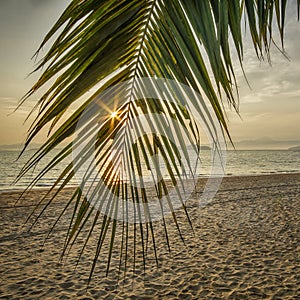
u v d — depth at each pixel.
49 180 23.23
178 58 0.69
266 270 5.30
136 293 4.45
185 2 0.69
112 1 0.68
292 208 11.08
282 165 50.38
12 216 9.71
